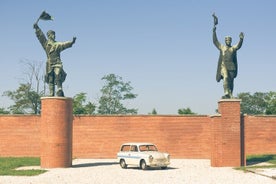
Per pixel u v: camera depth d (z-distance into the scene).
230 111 27.95
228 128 27.88
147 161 26.28
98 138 39.19
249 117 39.50
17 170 26.03
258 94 94.12
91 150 39.09
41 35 29.27
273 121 39.78
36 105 66.94
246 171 24.67
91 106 70.38
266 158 34.16
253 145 39.28
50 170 26.34
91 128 39.28
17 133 39.16
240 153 27.91
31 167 28.83
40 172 24.83
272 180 20.47
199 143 39.06
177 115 39.38
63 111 28.25
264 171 23.91
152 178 21.80
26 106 66.50
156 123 39.31
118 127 39.31
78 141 39.16
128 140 39.19
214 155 28.23
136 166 28.44
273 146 39.56
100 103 79.75
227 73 28.55
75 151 39.12
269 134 39.59
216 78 29.22
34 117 39.31
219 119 28.03
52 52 28.97
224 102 28.05
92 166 29.50
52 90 29.05
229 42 28.97
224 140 27.81
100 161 34.84
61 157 28.03
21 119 39.28
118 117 39.41
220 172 24.44
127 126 39.31
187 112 67.19
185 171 25.31
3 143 39.03
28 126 39.19
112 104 79.75
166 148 39.09
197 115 39.28
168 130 39.25
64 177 22.45
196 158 38.88
